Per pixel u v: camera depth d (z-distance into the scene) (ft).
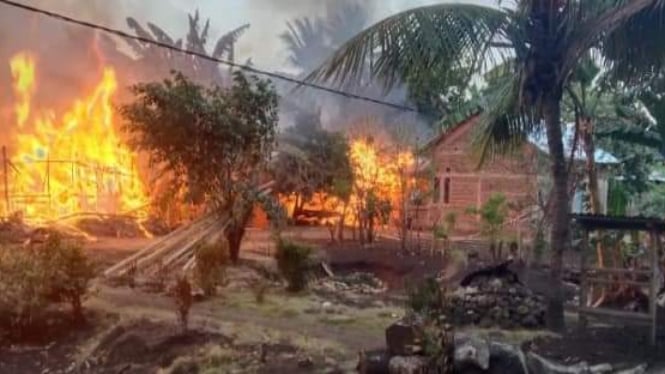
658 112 31.45
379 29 21.75
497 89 29.07
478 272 29.35
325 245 49.44
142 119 41.81
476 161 39.58
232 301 31.83
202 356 22.44
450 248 46.44
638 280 24.58
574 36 21.84
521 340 22.36
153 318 27.17
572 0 21.67
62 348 24.63
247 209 42.86
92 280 31.86
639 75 22.57
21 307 25.45
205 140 41.70
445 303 23.82
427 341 18.67
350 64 21.98
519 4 22.40
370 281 38.47
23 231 46.32
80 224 52.37
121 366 22.54
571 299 32.60
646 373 18.17
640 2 19.01
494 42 22.48
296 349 23.25
